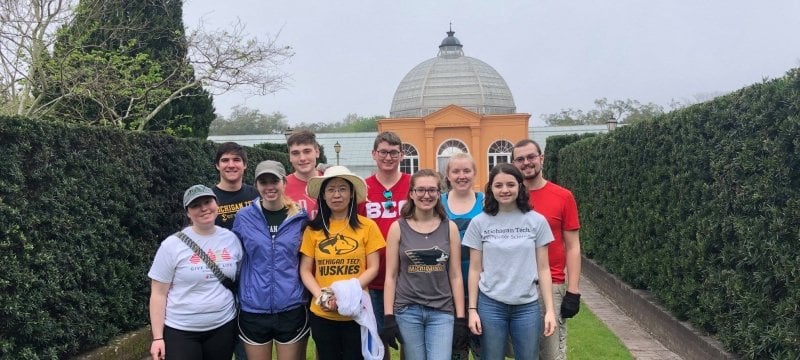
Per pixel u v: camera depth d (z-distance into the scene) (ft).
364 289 11.98
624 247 26.55
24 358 13.75
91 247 16.62
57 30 36.35
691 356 17.65
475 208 13.17
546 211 13.26
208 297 11.91
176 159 22.07
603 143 31.37
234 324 12.44
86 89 36.52
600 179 32.17
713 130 16.42
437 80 139.44
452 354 13.17
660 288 21.43
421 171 12.09
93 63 37.76
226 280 12.16
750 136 14.29
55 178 15.16
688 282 18.12
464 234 12.84
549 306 12.02
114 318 17.98
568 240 13.33
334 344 12.10
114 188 17.90
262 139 113.19
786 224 12.42
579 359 18.51
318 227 12.32
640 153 24.09
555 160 52.26
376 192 14.30
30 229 14.26
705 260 16.74
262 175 12.19
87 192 16.48
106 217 17.54
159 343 11.72
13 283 13.51
